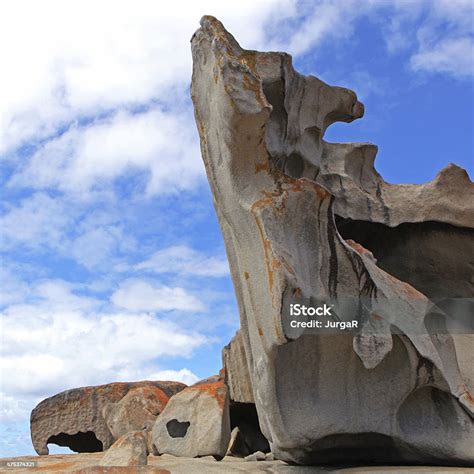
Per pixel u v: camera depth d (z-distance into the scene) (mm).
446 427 5926
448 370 6043
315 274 5816
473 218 8102
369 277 5949
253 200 5883
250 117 5707
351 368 5906
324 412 5754
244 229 5930
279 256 5539
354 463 6168
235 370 9359
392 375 5938
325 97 7852
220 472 5918
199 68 6590
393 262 8516
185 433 9414
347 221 8234
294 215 5871
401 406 6012
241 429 10500
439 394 6066
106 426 11875
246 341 6250
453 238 8234
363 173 8531
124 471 5441
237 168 5957
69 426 12094
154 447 9320
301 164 7852
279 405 5660
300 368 5816
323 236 5926
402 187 8477
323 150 8406
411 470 5465
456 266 8305
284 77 7020
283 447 5762
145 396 11344
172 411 9477
